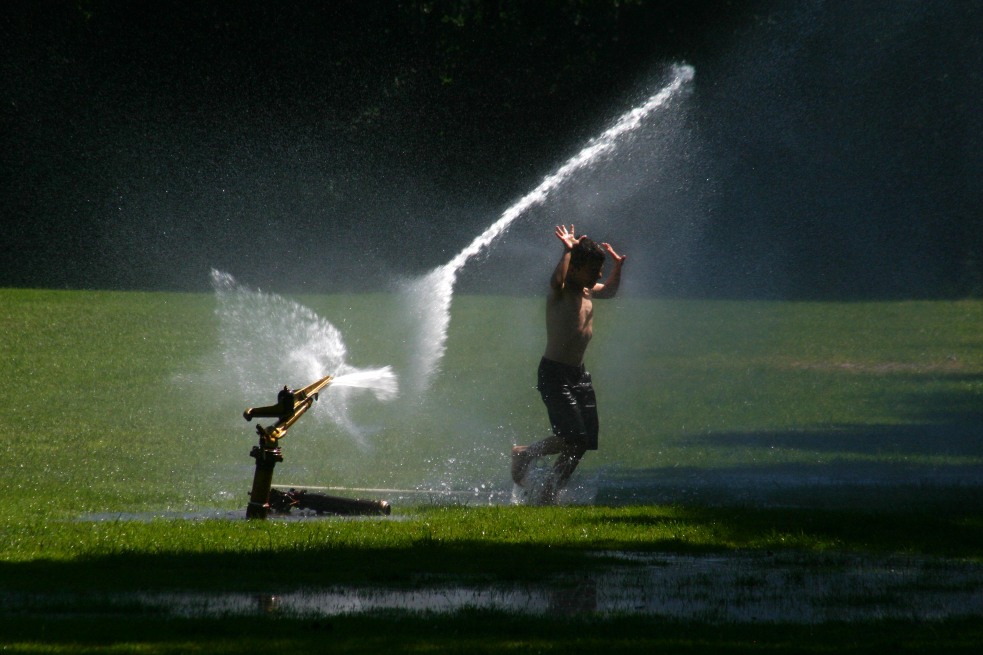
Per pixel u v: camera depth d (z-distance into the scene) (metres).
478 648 15.43
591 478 40.19
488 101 140.88
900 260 140.50
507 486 38.12
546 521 27.59
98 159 134.88
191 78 136.12
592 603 19.03
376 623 17.02
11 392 59.16
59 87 133.12
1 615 17.23
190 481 37.50
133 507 31.03
